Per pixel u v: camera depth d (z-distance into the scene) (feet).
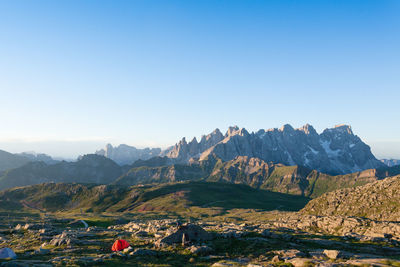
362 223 293.64
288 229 291.58
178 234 203.00
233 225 335.06
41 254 183.73
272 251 168.35
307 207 625.41
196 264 148.97
